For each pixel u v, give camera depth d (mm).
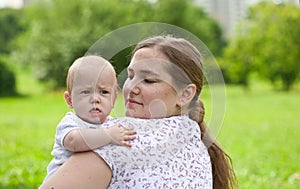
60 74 25609
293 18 26266
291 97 23234
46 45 25938
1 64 24938
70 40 24781
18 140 13383
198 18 30031
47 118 17656
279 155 11250
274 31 26453
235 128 15164
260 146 12383
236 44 26859
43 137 13938
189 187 2637
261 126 15570
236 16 31484
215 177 3061
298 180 8766
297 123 16141
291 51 26297
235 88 27203
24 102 22391
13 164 10156
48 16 26797
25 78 28672
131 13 26953
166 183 2580
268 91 26016
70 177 2504
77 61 2672
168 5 27953
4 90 24703
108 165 2531
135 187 2549
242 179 8773
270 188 8234
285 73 26469
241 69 26734
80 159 2533
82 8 26562
